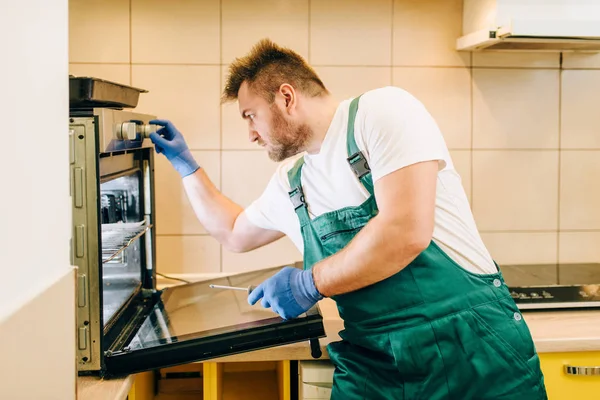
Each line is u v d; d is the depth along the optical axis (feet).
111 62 6.21
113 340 4.12
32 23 2.22
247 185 6.40
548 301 5.23
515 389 3.91
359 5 6.31
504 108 6.52
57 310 2.39
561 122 6.57
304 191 4.36
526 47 6.13
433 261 3.90
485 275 4.00
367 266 3.68
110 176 4.16
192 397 5.52
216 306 4.72
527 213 6.63
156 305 4.91
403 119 3.74
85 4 6.14
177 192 6.34
